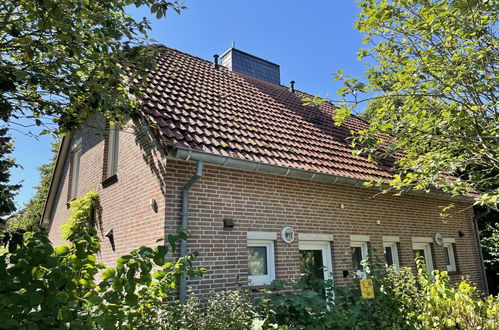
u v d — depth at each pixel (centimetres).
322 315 520
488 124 583
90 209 877
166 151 573
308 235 749
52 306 269
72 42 407
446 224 1087
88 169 990
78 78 420
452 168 618
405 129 606
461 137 600
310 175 728
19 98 426
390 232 912
